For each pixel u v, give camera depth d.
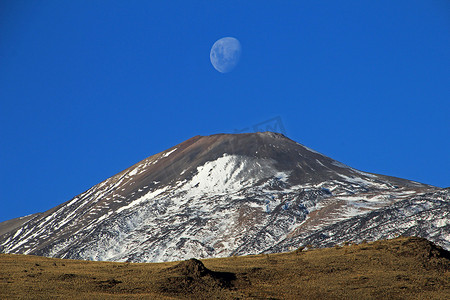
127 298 134.12
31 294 132.88
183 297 140.25
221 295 142.00
